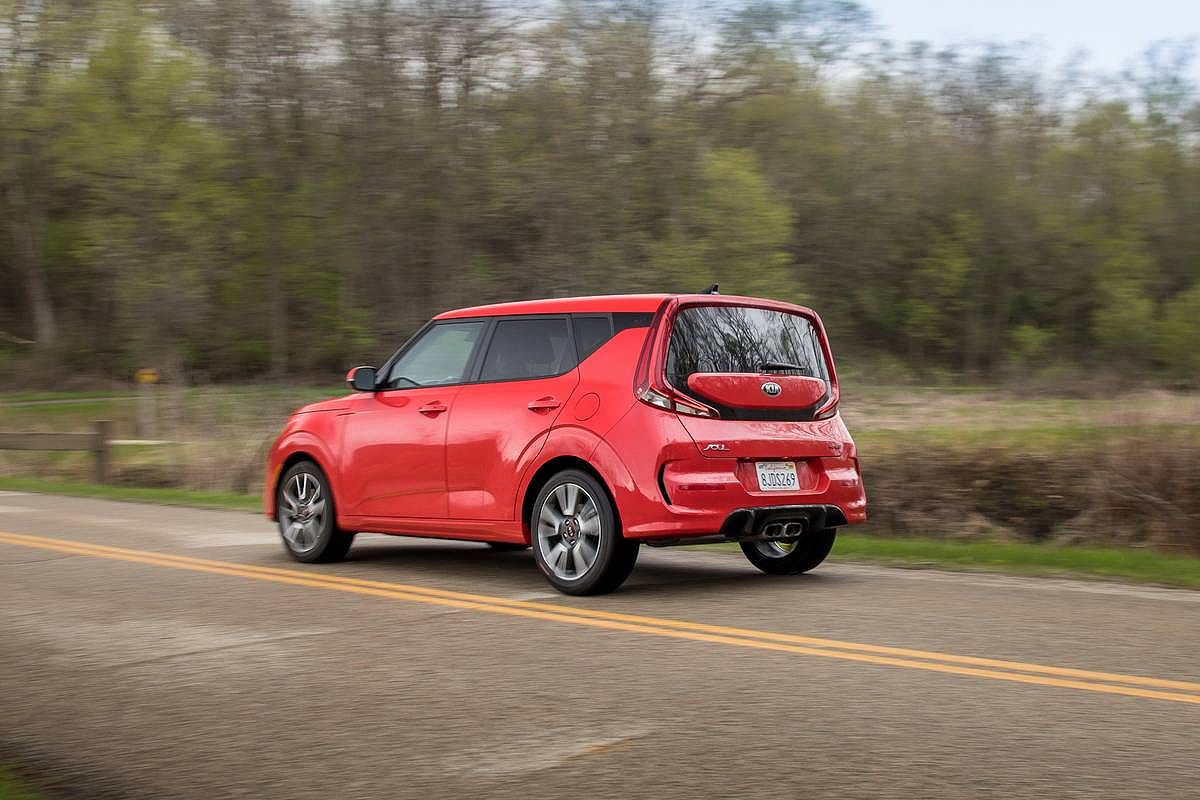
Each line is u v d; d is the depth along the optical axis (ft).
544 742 13.94
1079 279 217.15
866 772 12.59
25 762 13.70
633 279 140.46
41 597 25.12
